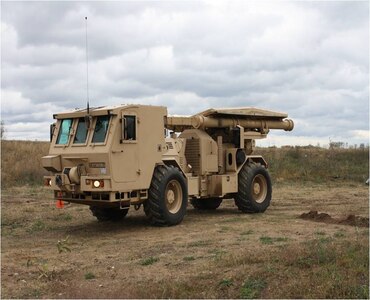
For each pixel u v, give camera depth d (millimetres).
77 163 11648
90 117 11531
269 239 10172
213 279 7094
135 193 11898
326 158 30672
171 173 12359
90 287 7332
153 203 12148
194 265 8133
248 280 6820
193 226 12367
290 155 31234
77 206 16312
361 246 8117
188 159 14219
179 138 14094
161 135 12336
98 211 13492
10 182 23094
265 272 7047
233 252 8828
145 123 11938
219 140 14750
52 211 15336
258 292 6453
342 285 6297
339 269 6930
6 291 7332
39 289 7395
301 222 12594
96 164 11367
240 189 14656
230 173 14688
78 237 11391
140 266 8344
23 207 16078
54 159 11797
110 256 9281
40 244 10703
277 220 13070
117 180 11281
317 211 14539
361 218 12398
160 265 8320
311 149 34719
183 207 12719
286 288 6445
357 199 18016
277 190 21156
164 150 12414
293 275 6855
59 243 9164
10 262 9062
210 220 13352
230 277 7027
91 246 10328
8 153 29078
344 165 28859
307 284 6453
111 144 11180
